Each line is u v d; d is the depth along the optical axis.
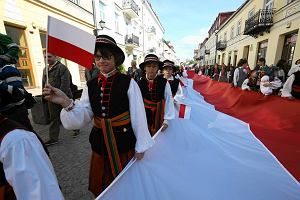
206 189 1.48
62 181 2.43
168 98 2.32
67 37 1.24
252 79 5.48
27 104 1.69
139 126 1.45
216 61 29.64
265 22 11.09
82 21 10.80
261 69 5.53
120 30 17.03
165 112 2.28
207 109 3.76
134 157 1.49
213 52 33.47
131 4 17.25
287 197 1.54
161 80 2.38
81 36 1.27
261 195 1.52
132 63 8.95
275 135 3.03
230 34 21.50
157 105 2.29
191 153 1.88
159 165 1.59
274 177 1.75
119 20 16.80
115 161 1.45
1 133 0.81
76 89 4.23
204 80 9.82
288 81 3.92
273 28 11.02
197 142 2.10
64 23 1.23
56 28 1.21
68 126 1.39
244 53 16.69
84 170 2.67
